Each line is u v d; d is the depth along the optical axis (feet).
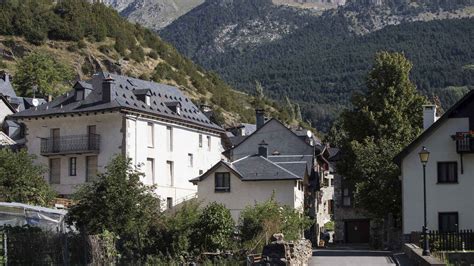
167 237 113.70
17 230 92.32
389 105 198.08
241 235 121.08
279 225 124.77
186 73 487.20
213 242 115.24
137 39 491.72
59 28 450.71
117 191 114.62
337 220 224.53
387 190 175.73
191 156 223.51
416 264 115.44
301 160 228.84
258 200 191.31
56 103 207.00
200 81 481.87
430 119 175.32
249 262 98.73
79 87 204.54
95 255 99.35
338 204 225.35
